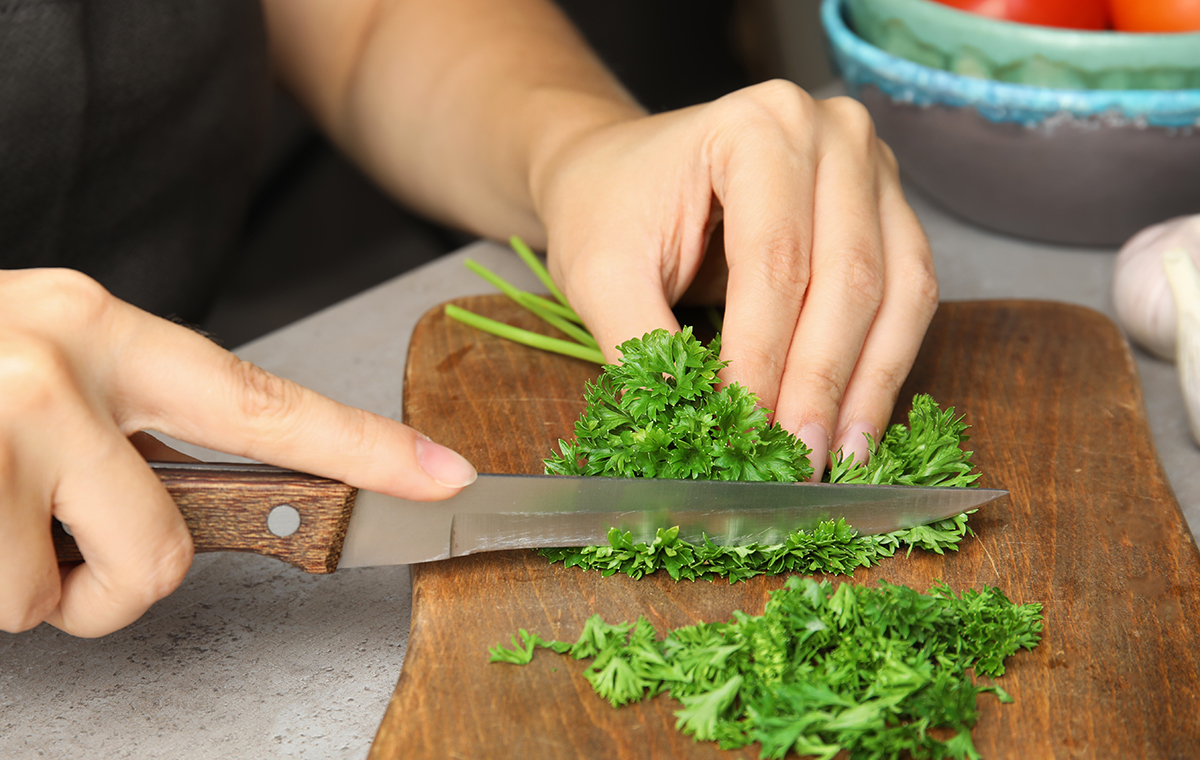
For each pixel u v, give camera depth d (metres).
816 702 0.38
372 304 0.56
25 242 0.52
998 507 0.45
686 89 1.25
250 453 0.39
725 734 0.38
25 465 0.36
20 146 0.50
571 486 0.41
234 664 0.42
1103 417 0.48
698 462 0.42
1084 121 0.51
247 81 0.58
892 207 0.48
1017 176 0.54
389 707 0.39
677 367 0.43
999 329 0.52
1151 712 0.39
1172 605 0.42
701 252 0.47
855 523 0.42
